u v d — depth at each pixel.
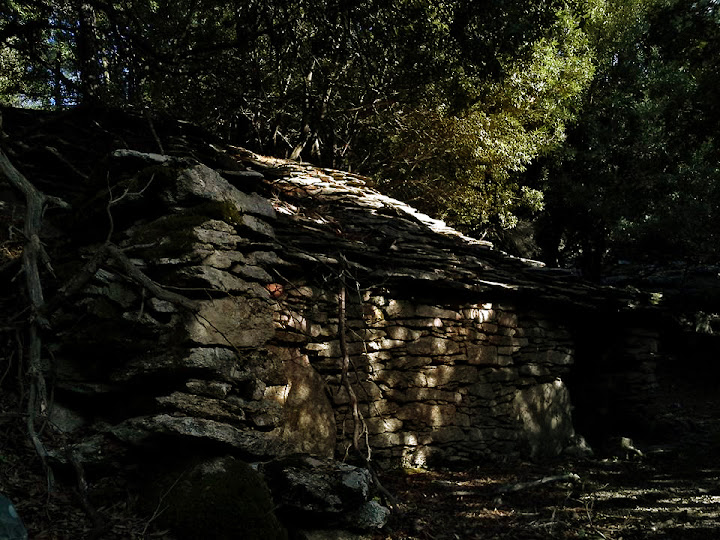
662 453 9.40
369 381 7.04
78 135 8.04
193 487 4.33
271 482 4.64
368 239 7.59
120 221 5.74
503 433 8.36
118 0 9.94
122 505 4.53
